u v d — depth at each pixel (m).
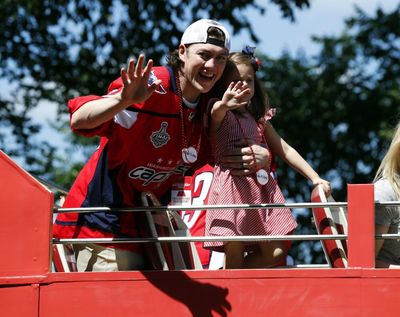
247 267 9.63
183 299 8.43
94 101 8.19
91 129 8.38
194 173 10.15
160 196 9.50
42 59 25.19
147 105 8.62
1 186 8.63
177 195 9.39
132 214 9.16
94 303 8.46
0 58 25.23
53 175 27.38
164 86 8.73
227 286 8.41
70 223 9.23
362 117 36.44
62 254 9.26
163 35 23.83
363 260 8.41
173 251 9.35
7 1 24.44
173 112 8.80
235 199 9.38
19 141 26.28
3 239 8.57
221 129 9.54
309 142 36.41
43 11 24.12
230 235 9.26
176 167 9.14
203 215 10.48
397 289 8.26
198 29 8.82
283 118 35.78
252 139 9.60
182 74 8.88
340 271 8.33
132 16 23.91
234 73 9.62
